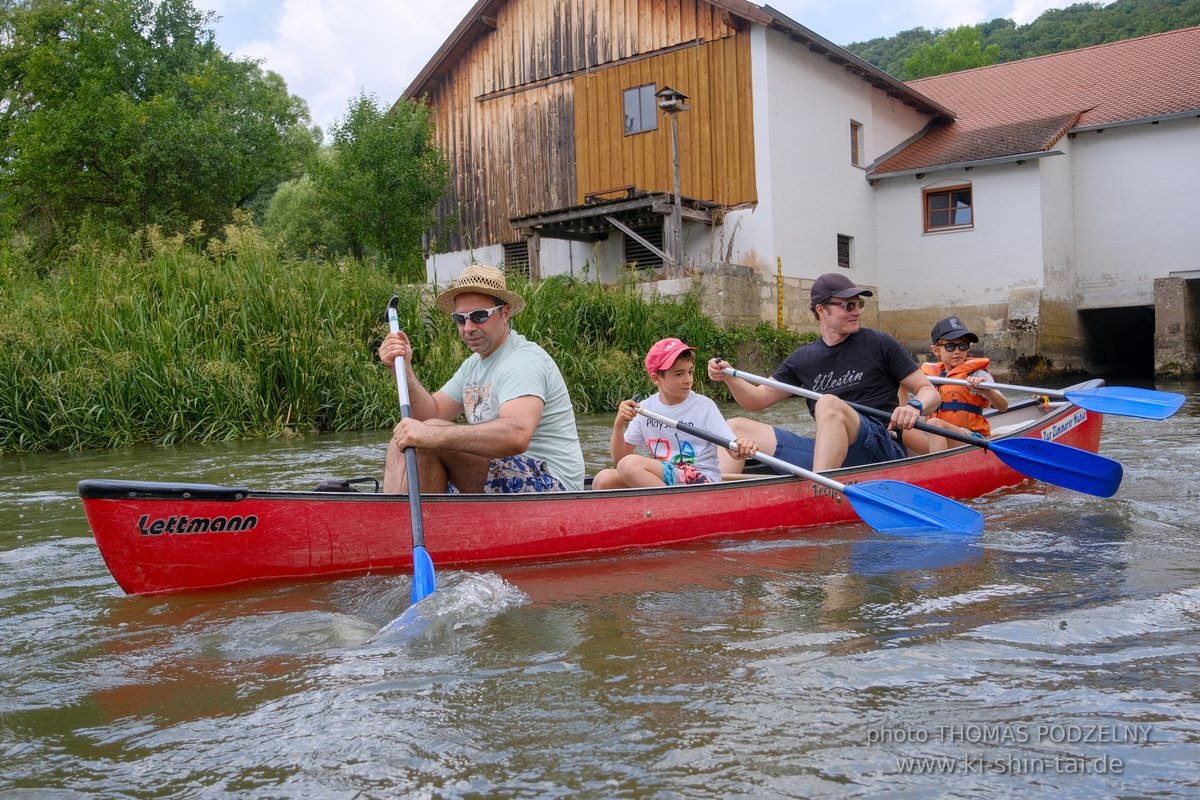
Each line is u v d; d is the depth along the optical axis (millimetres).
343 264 11711
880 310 20750
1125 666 2463
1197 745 2016
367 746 2104
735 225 17859
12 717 2338
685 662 2576
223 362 9727
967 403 6109
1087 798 1819
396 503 3707
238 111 24641
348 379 10633
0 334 9445
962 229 19703
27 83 23672
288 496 3539
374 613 3174
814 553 3990
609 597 3287
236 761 2059
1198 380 16672
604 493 4055
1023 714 2186
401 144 19484
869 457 5109
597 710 2266
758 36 17422
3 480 6914
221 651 2799
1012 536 4215
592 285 14484
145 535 3340
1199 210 19016
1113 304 19969
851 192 19891
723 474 5145
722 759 1999
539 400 3922
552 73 19859
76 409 9195
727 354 15219
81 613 3240
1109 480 4941
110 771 2031
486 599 3244
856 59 19000
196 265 11016
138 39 24016
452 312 4031
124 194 21625
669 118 18484
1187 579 3311
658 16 18547
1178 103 19109
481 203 21016
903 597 3189
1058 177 19625
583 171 19562
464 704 2324
